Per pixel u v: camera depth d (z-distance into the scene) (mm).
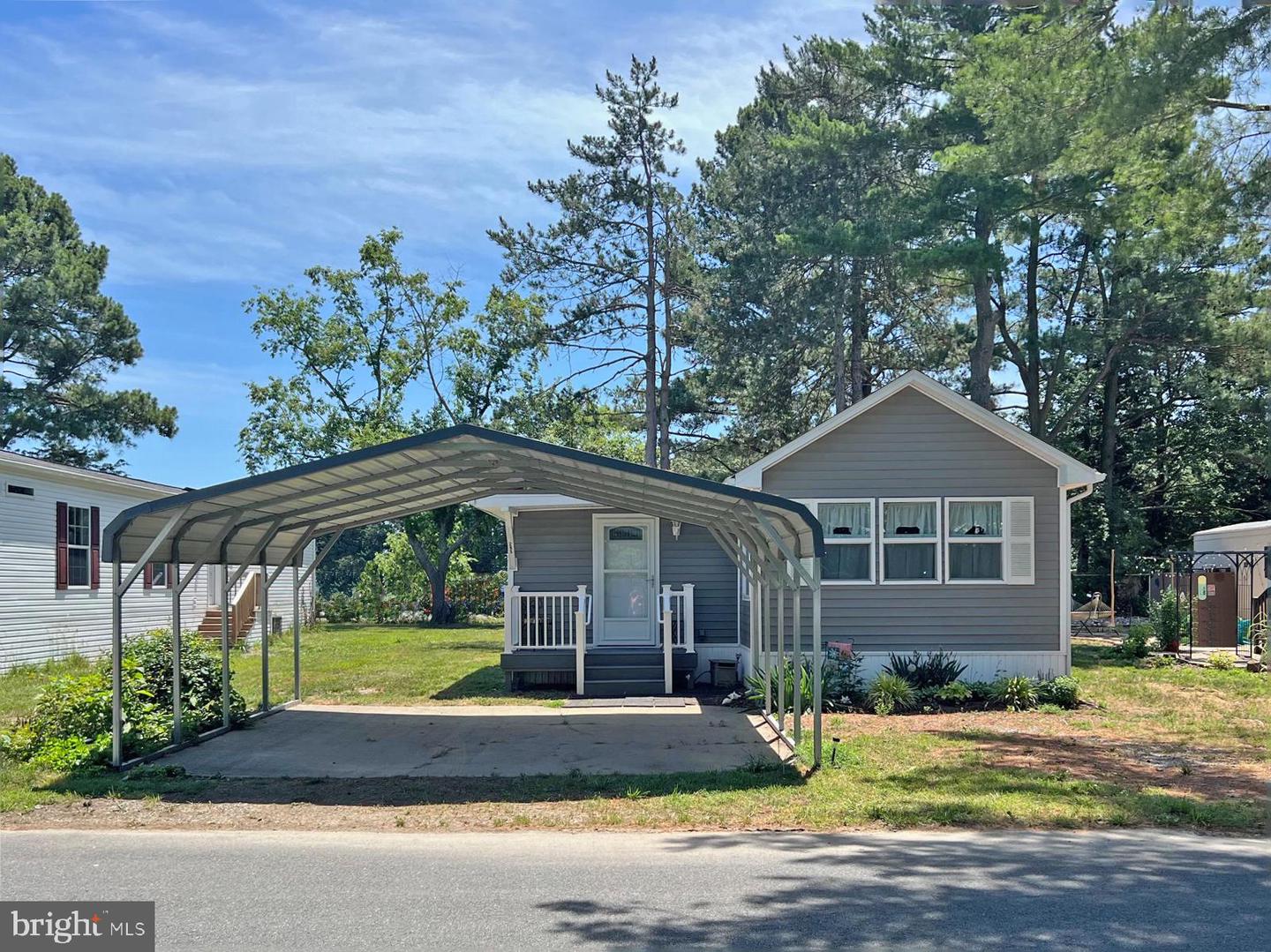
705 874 6465
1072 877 6406
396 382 35719
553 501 16953
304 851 7109
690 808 8289
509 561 17375
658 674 15391
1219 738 11805
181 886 6215
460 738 11500
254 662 19969
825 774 9531
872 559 15258
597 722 12648
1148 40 11352
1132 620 29516
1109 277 29859
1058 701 14219
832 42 24781
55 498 18812
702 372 33375
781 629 11750
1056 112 12383
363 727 12289
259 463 35625
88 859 6855
